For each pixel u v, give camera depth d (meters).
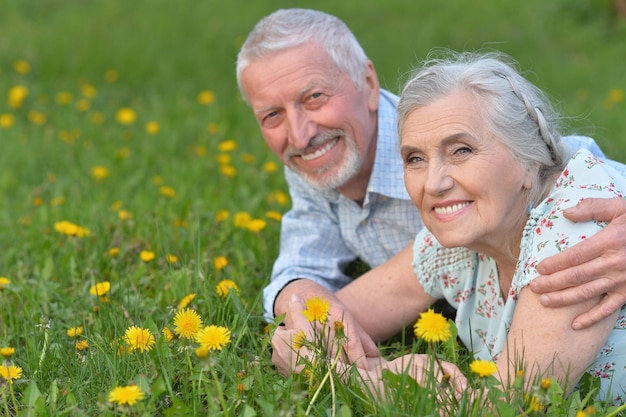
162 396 3.05
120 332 3.58
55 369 3.36
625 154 6.79
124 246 4.82
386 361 3.33
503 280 3.27
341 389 2.90
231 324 3.69
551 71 10.74
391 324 3.74
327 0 15.11
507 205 2.98
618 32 12.87
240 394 2.90
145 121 8.46
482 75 2.97
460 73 2.99
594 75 10.59
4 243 5.20
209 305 3.69
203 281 4.03
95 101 9.38
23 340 3.93
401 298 3.70
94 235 5.04
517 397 2.75
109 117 8.76
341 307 3.50
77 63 10.83
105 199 5.93
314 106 3.96
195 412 2.84
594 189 3.00
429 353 2.98
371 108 4.13
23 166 6.98
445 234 3.01
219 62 11.13
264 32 3.99
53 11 14.16
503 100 2.96
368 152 4.18
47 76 10.34
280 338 3.28
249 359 3.41
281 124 4.07
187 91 9.84
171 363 3.12
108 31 12.69
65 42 11.81
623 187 3.12
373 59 11.18
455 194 2.96
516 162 2.98
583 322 2.86
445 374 2.75
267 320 3.91
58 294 4.23
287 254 4.31
